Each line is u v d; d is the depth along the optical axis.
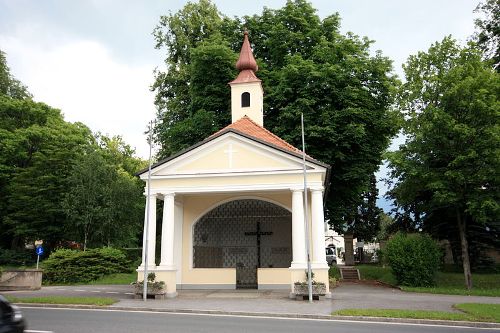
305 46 29.98
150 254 19.19
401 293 21.30
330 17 30.88
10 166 41.19
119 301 17.05
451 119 23.89
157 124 33.91
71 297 17.86
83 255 28.70
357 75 27.56
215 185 19.67
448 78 24.56
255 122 24.75
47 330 10.64
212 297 18.41
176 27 34.25
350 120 26.38
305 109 26.23
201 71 29.39
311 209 20.44
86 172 36.50
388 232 37.22
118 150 56.41
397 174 26.27
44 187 38.03
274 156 19.59
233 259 23.38
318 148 27.05
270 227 23.52
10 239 42.66
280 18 30.78
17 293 20.42
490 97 23.25
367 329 11.18
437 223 31.78
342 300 17.42
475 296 20.42
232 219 23.73
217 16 35.44
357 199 30.70
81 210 35.62
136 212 39.19
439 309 14.78
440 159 25.22
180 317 13.17
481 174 23.09
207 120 27.86
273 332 10.51
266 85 29.02
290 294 17.98
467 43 25.84
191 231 22.69
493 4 30.61
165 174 20.08
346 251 50.00
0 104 42.03
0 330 7.29
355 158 27.66
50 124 43.25
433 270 24.64
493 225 30.84
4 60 46.16
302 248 18.48
